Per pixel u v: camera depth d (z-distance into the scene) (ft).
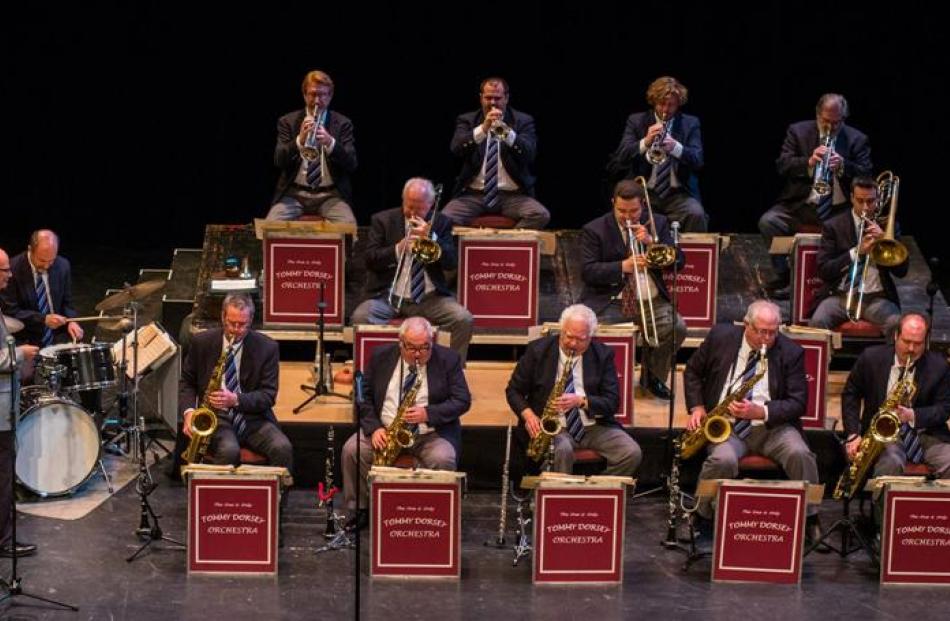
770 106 65.16
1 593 40.60
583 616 40.22
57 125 66.74
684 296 51.24
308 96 52.75
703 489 41.86
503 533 43.70
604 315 50.93
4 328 40.32
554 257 56.08
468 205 53.21
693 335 51.37
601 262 49.26
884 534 41.91
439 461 43.45
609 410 44.32
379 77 65.62
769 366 44.32
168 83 66.08
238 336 44.32
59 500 45.47
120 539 43.45
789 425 44.42
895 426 42.91
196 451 43.80
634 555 43.45
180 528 44.16
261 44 65.62
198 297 52.26
